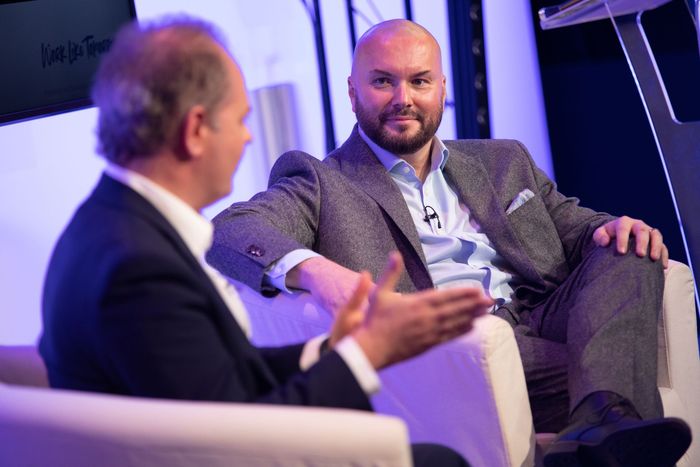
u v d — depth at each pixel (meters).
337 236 5.47
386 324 3.23
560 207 6.07
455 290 3.26
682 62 9.30
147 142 3.29
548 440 4.87
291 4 9.00
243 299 5.24
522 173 6.04
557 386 5.11
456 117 9.44
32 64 6.88
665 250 5.32
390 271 3.29
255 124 8.88
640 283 5.11
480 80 9.23
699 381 5.46
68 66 7.09
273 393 3.19
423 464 3.60
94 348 3.15
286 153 5.84
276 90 8.93
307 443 2.91
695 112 9.34
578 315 5.02
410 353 3.27
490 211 5.80
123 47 3.34
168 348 3.07
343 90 9.55
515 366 4.42
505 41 10.38
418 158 5.82
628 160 9.93
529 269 5.71
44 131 7.63
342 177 5.66
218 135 3.35
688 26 9.16
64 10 7.02
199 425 2.93
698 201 5.90
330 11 9.38
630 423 4.34
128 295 3.05
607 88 9.91
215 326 3.30
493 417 4.34
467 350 4.32
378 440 2.90
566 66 10.16
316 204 5.53
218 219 5.32
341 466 2.92
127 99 3.26
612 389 4.62
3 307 7.40
